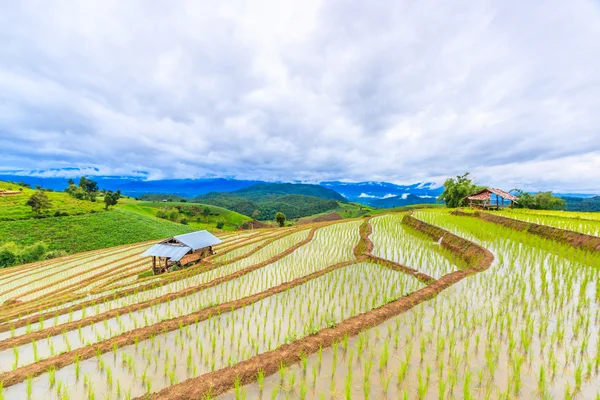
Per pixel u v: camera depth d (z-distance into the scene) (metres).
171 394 5.03
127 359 6.40
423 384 5.00
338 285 11.27
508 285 9.51
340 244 21.22
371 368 5.56
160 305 10.23
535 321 6.97
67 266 27.72
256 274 13.99
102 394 5.35
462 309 7.96
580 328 6.52
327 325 7.58
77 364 5.96
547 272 10.52
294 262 16.22
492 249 14.16
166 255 19.72
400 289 10.61
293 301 9.71
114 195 67.44
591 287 8.81
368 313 7.81
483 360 5.62
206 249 24.73
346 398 4.77
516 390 4.68
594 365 5.20
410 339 6.54
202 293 11.43
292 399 4.90
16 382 5.67
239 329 7.75
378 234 22.78
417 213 33.41
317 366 5.73
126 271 23.03
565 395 4.47
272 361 5.83
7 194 66.94
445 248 17.48
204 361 6.29
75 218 53.47
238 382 5.10
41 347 7.53
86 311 10.52
